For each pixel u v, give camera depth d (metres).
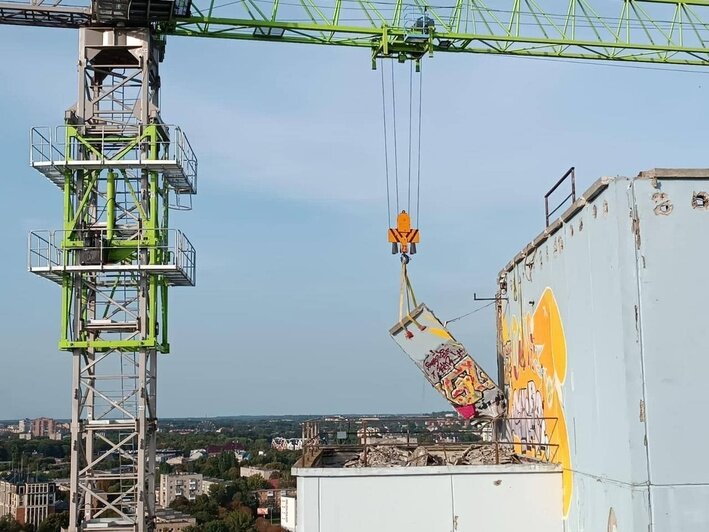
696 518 13.43
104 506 33.06
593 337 15.34
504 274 24.11
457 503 16.94
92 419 31.16
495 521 16.91
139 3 33.47
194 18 41.72
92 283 31.88
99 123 33.47
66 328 30.84
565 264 17.25
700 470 13.52
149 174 32.28
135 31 34.38
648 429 13.59
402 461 20.86
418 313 24.48
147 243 31.58
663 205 14.00
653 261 13.91
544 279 19.09
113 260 31.77
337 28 44.72
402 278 27.88
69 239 31.23
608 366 14.53
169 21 39.47
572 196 16.88
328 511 16.81
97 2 33.03
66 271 30.84
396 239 28.12
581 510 15.95
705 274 13.89
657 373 13.70
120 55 35.44
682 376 13.70
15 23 35.16
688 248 13.94
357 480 16.92
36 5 34.03
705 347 13.77
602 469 14.85
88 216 32.47
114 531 30.48
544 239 18.97
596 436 15.20
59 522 141.50
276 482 181.88
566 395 17.16
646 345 13.76
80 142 32.34
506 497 17.02
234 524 138.88
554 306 18.16
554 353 18.16
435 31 46.19
